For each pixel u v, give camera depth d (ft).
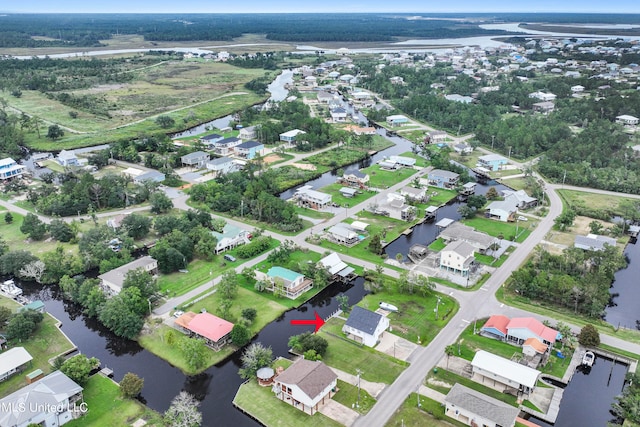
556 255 462.60
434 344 350.02
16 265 442.50
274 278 420.77
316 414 288.71
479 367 312.29
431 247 499.51
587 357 333.01
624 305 409.49
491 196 620.08
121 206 598.34
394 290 417.69
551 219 563.48
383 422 281.95
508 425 265.13
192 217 533.55
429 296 409.28
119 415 289.74
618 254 457.27
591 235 495.82
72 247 497.46
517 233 525.75
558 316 380.78
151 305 397.60
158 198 574.15
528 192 650.43
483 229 539.70
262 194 577.02
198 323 361.71
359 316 360.89
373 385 311.27
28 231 513.04
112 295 402.72
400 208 565.94
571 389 313.53
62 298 426.51
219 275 446.19
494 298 405.39
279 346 354.13
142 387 310.86
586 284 396.78
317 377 297.74
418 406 292.81
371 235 525.34
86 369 312.29
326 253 482.69
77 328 383.45
